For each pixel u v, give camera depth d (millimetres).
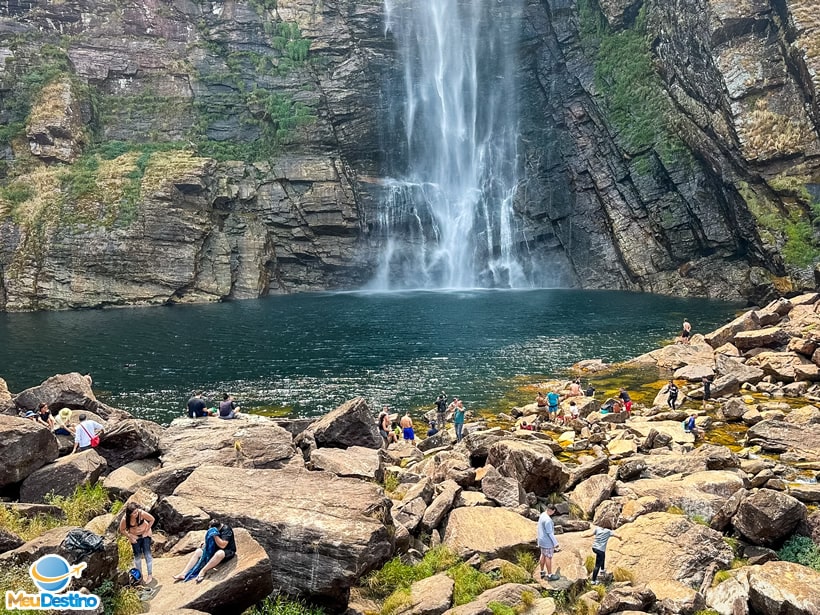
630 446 22812
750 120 65188
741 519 15016
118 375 39188
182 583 10516
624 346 45781
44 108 77312
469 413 31281
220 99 88438
